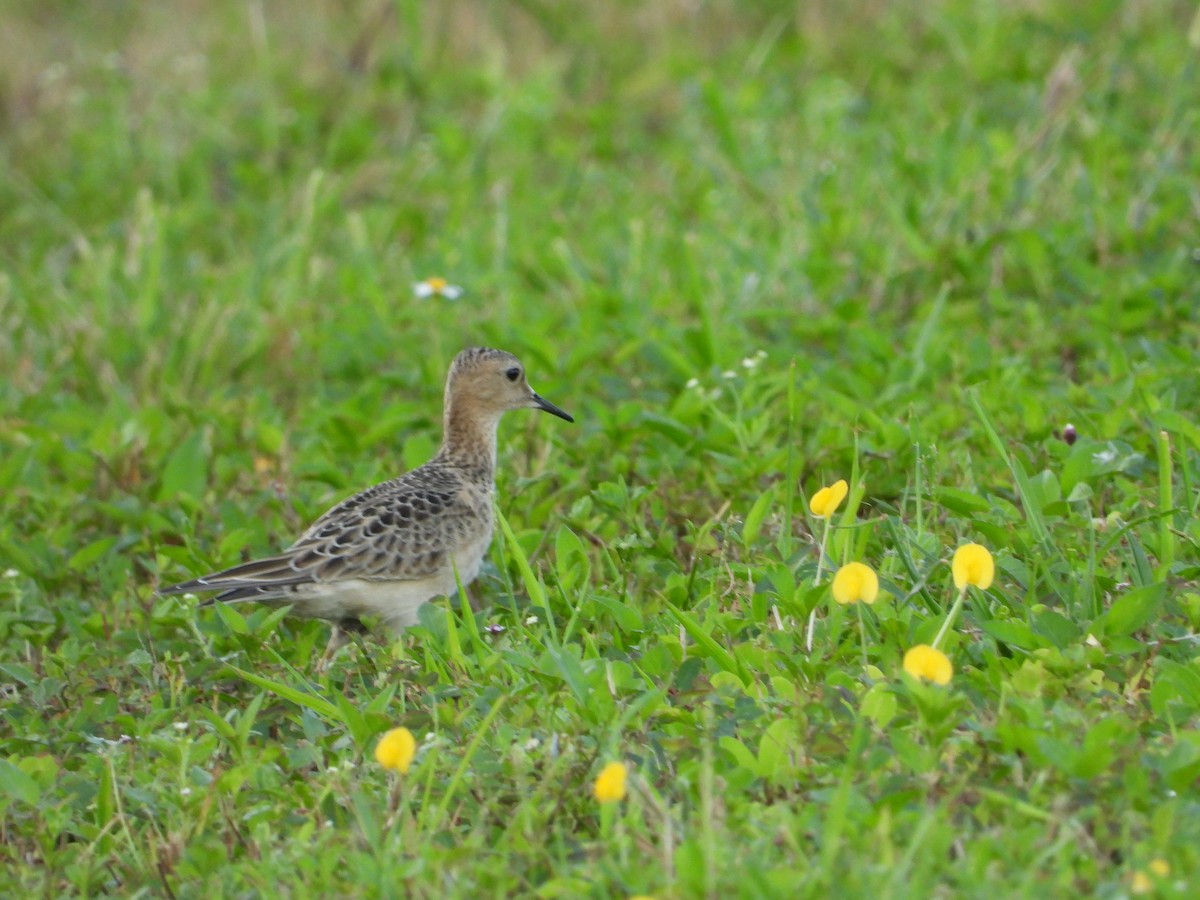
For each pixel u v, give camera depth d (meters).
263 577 10.62
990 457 12.02
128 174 20.95
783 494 11.80
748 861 6.99
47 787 8.87
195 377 16.12
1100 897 6.71
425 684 9.55
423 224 19.02
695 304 15.46
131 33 24.72
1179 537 9.96
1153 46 20.06
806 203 17.03
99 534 13.12
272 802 8.49
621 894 7.30
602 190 19.61
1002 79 20.20
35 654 11.09
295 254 17.69
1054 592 9.52
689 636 9.64
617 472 12.55
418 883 7.35
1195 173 16.86
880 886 6.79
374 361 15.86
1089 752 7.51
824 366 14.02
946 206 16.92
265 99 22.00
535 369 14.90
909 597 9.25
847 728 8.16
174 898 7.93
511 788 8.27
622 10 24.14
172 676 10.12
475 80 22.48
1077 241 15.84
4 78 23.52
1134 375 12.68
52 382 15.83
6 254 19.48
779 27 22.28
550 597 10.49
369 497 11.28
